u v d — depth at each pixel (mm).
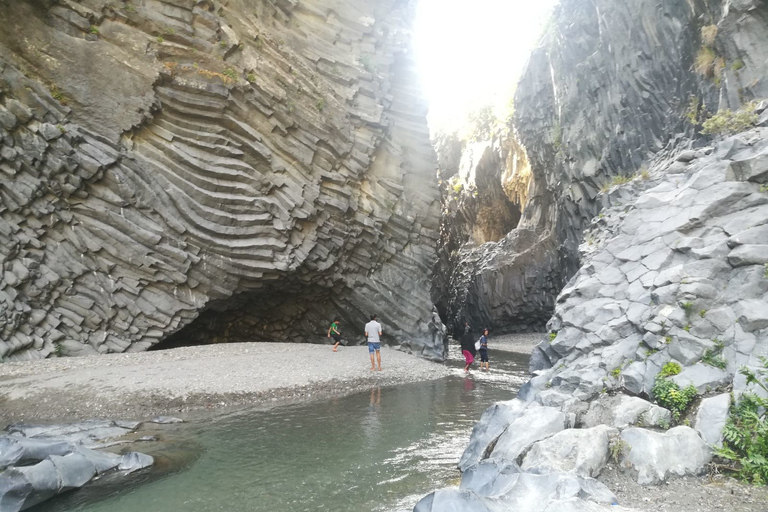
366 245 19609
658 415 5602
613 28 19109
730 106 11547
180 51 14656
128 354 12359
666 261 7617
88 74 13102
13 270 11336
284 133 16891
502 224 41000
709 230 7598
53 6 12852
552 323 9219
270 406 9625
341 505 4898
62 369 10500
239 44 16000
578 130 21562
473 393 11539
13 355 10914
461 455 6559
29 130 11969
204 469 5949
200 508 4824
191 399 9500
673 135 15461
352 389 11812
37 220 11984
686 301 6500
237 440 7219
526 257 31125
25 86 12188
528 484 4367
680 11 15422
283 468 6023
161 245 13609
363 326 19797
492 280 31938
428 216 21766
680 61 15359
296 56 18031
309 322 19641
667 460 4820
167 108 14406
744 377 5406
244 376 11297
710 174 8367
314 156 18000
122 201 13125
